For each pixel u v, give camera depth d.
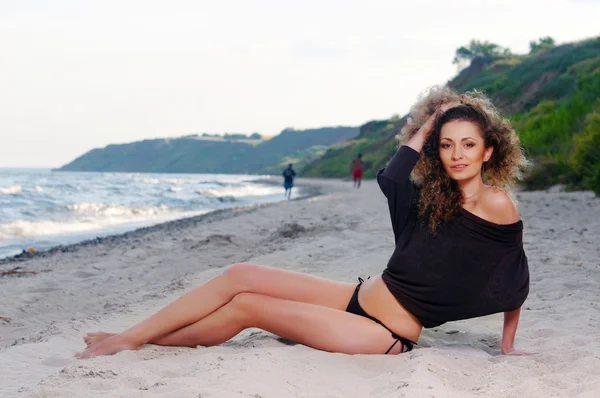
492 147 3.83
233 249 11.13
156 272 9.23
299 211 18.80
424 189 3.87
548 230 10.29
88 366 3.56
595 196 16.17
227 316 4.05
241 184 68.06
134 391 3.08
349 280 6.93
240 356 3.74
